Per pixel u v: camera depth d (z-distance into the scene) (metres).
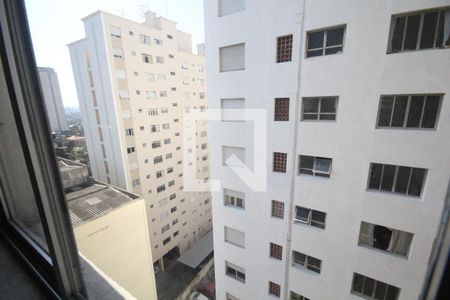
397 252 5.63
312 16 5.16
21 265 1.93
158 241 20.67
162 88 19.73
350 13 4.77
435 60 4.33
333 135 5.61
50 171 1.23
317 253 6.69
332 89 5.34
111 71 16.03
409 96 4.74
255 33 5.98
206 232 26.52
